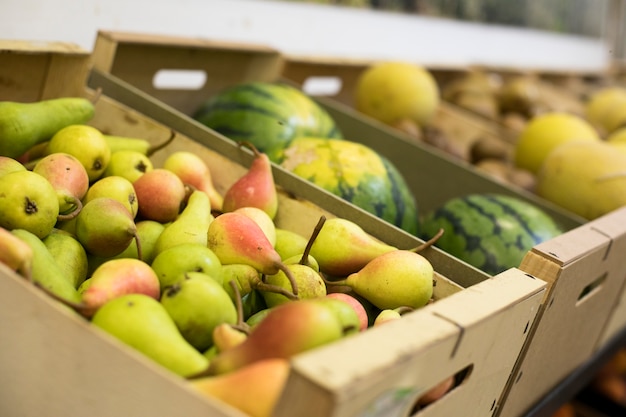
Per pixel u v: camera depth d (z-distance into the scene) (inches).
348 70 64.2
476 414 27.4
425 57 82.0
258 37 60.3
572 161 49.3
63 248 27.1
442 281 30.7
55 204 27.2
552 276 30.5
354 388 17.6
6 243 22.5
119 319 21.9
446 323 22.1
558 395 38.7
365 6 70.6
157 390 19.1
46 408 21.6
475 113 71.7
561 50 108.8
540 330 31.2
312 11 64.7
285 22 62.3
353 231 31.9
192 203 31.4
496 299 25.1
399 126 58.3
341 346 19.0
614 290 40.6
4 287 21.6
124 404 19.8
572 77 100.3
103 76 40.7
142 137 38.3
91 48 47.9
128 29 49.9
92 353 20.1
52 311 20.6
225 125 44.6
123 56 44.0
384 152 53.8
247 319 27.7
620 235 36.4
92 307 23.3
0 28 42.2
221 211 34.5
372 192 38.6
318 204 35.1
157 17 51.3
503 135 67.9
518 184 54.5
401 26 76.8
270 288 27.2
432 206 53.1
